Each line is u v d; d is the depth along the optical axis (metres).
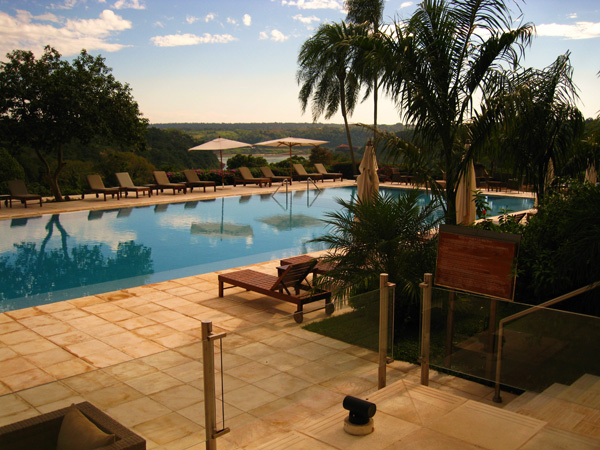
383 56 6.36
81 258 9.72
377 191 7.68
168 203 16.89
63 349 5.05
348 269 5.71
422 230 5.89
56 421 2.31
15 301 7.06
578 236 5.04
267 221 13.97
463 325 4.14
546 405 3.52
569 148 7.55
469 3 6.29
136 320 5.96
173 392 2.73
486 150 7.23
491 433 2.99
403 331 5.55
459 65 6.52
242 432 3.31
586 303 5.14
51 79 14.94
